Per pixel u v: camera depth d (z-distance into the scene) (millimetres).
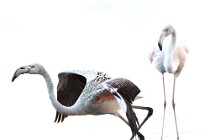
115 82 12891
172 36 17422
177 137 16969
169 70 17625
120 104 12633
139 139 13883
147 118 14398
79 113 14062
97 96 13766
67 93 14781
